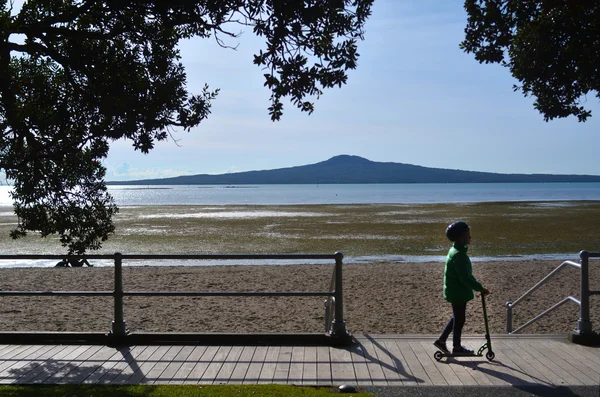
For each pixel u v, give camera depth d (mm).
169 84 7090
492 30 7574
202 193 171000
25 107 6656
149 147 7180
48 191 7445
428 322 11344
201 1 6422
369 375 5727
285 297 13984
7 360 6316
